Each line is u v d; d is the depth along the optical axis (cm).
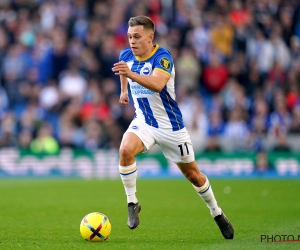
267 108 6625
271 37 7206
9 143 6406
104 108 6575
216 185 5225
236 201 3959
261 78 7044
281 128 6444
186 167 2377
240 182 5544
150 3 7306
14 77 6869
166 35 7100
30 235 2464
